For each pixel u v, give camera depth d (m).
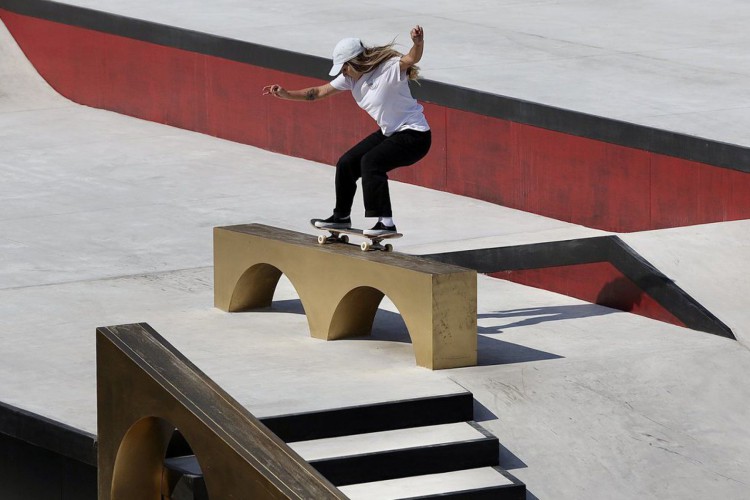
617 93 41.59
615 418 26.73
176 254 37.09
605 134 37.62
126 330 23.42
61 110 56.84
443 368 27.28
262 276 31.58
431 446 24.31
